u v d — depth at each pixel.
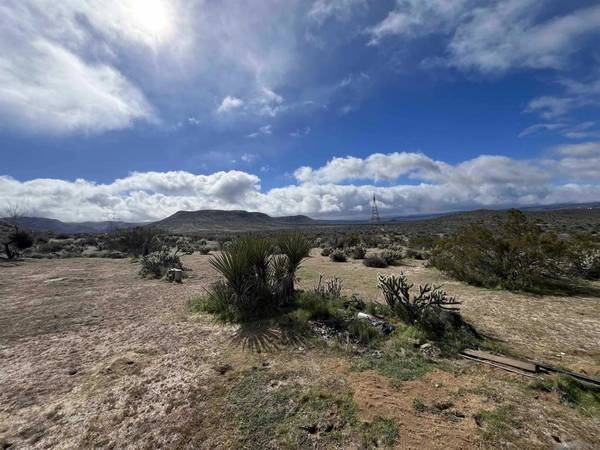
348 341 4.68
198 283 10.91
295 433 2.78
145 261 13.83
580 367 3.79
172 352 4.61
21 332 5.73
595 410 2.99
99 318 6.59
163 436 2.80
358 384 3.56
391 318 5.75
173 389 3.56
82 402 3.38
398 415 2.97
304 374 3.82
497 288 8.40
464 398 3.23
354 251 17.34
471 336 4.82
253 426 2.89
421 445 2.58
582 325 5.36
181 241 35.78
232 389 3.51
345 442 2.65
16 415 3.18
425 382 3.58
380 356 4.29
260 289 6.39
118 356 4.54
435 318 5.21
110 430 2.90
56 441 2.78
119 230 26.91
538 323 5.50
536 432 2.69
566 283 8.95
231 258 6.31
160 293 9.10
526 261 8.78
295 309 6.32
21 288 10.06
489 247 9.41
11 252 21.19
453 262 9.98
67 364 4.36
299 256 7.56
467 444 2.57
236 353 4.50
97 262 18.52
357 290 8.44
